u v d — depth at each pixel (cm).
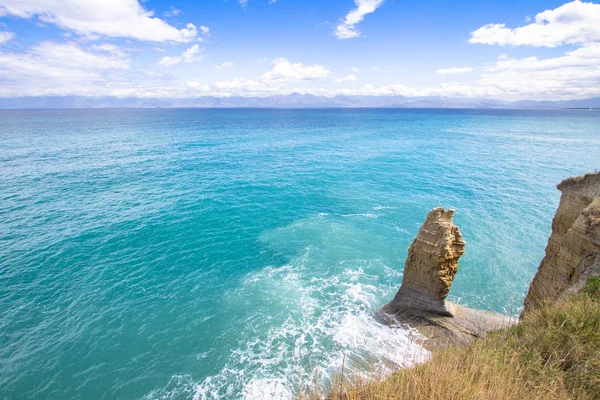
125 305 2169
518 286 2350
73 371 1664
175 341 1856
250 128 14825
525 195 4578
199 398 1508
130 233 3241
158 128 14425
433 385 606
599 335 743
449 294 2258
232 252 2883
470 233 3256
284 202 4234
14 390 1560
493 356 739
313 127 15688
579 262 1476
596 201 1549
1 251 2816
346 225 3481
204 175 5616
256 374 1617
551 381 640
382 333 1828
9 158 6681
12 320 2008
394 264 2680
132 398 1524
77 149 8050
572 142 10362
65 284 2384
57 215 3647
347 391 662
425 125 17838
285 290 2314
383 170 6162
